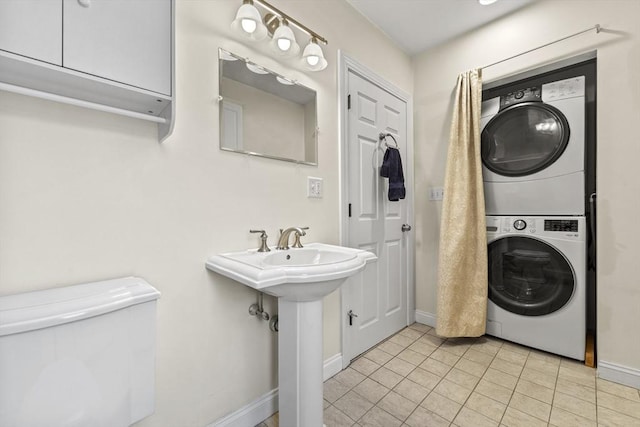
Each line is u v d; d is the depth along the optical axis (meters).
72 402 0.74
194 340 1.16
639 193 1.56
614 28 1.64
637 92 1.57
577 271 1.78
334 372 1.73
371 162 2.06
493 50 2.10
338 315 1.79
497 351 1.98
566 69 1.87
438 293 2.13
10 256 0.80
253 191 1.36
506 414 1.38
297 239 1.45
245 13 1.17
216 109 1.23
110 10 0.82
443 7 1.95
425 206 2.48
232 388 1.28
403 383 1.64
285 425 1.21
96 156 0.94
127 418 0.84
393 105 2.30
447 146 2.34
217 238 1.23
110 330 0.80
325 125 1.71
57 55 0.74
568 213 1.82
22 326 0.66
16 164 0.81
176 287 1.11
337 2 1.81
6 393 0.65
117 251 0.98
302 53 1.57
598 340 1.67
